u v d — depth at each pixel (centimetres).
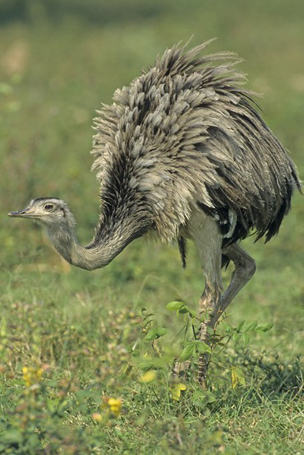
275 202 1766
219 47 5303
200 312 1712
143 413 1466
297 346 1947
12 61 4941
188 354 1509
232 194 1675
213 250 1709
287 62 5075
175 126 1661
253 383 1683
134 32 5544
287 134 3681
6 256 2405
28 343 1773
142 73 1822
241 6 6631
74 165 3097
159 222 1694
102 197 1745
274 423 1543
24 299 2044
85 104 4084
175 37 5453
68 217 1645
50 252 2498
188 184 1647
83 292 2308
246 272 1830
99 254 1678
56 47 5228
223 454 1338
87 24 5953
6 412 1380
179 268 2428
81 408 1427
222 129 1664
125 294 2286
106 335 1781
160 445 1374
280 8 6562
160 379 1612
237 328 1573
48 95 4275
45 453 1305
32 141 3228
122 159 1703
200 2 6800
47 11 6294
